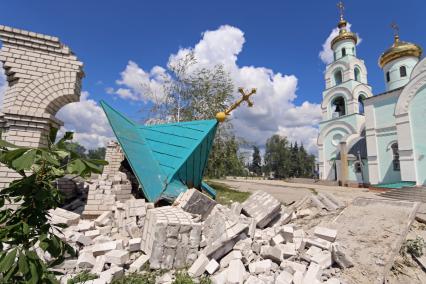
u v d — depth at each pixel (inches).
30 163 63.9
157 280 159.0
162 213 202.7
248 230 216.7
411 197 588.7
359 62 1305.4
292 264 179.0
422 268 205.8
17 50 271.4
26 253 70.2
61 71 286.2
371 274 185.9
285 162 2465.6
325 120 1339.8
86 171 74.4
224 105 725.3
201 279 160.9
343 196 606.5
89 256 174.1
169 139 365.1
